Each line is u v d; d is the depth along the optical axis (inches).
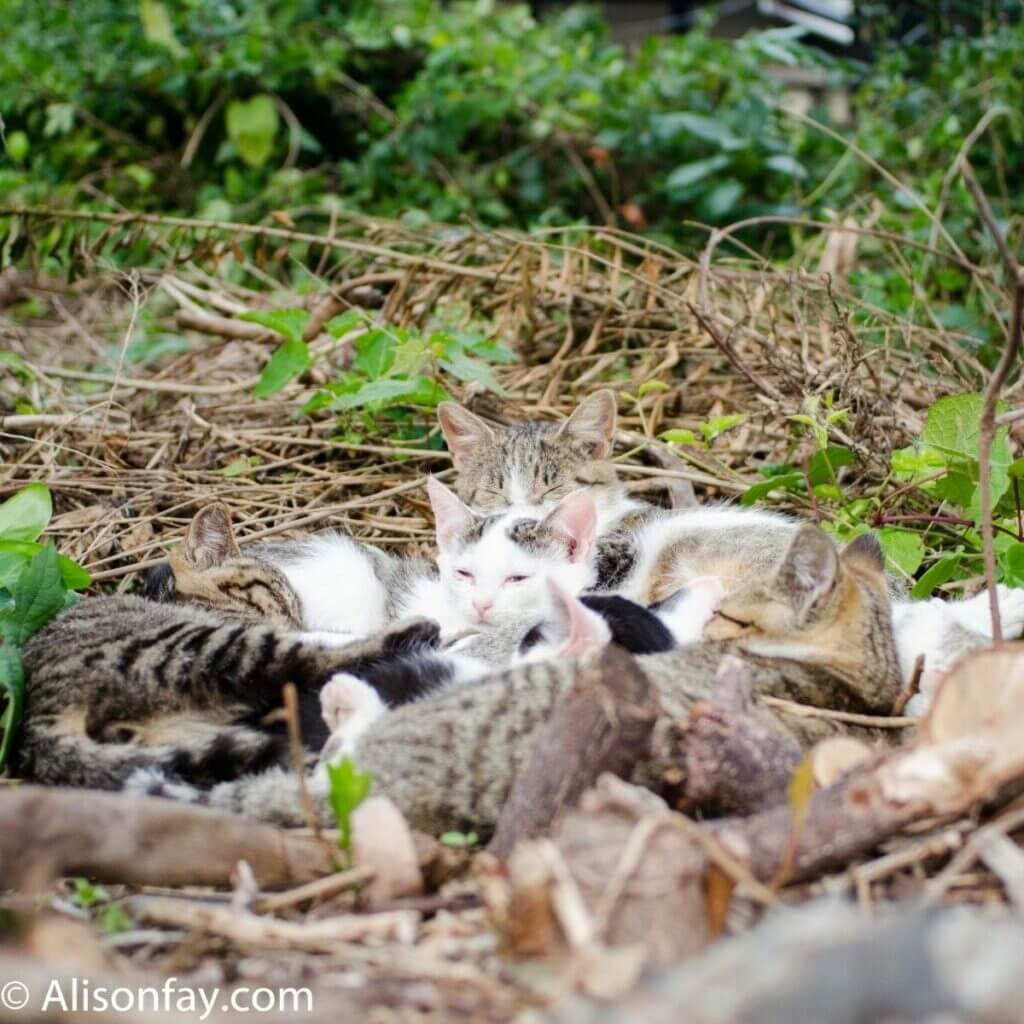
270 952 46.9
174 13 102.4
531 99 95.7
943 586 61.0
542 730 48.5
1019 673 48.2
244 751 52.2
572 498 62.1
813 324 73.1
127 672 54.7
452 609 61.9
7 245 77.2
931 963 39.9
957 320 75.2
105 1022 43.3
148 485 66.2
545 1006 44.5
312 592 61.6
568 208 95.2
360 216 83.2
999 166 84.0
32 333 84.3
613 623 54.1
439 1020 44.8
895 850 48.4
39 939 45.8
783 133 96.0
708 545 62.1
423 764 49.5
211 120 100.0
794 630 53.1
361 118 102.2
